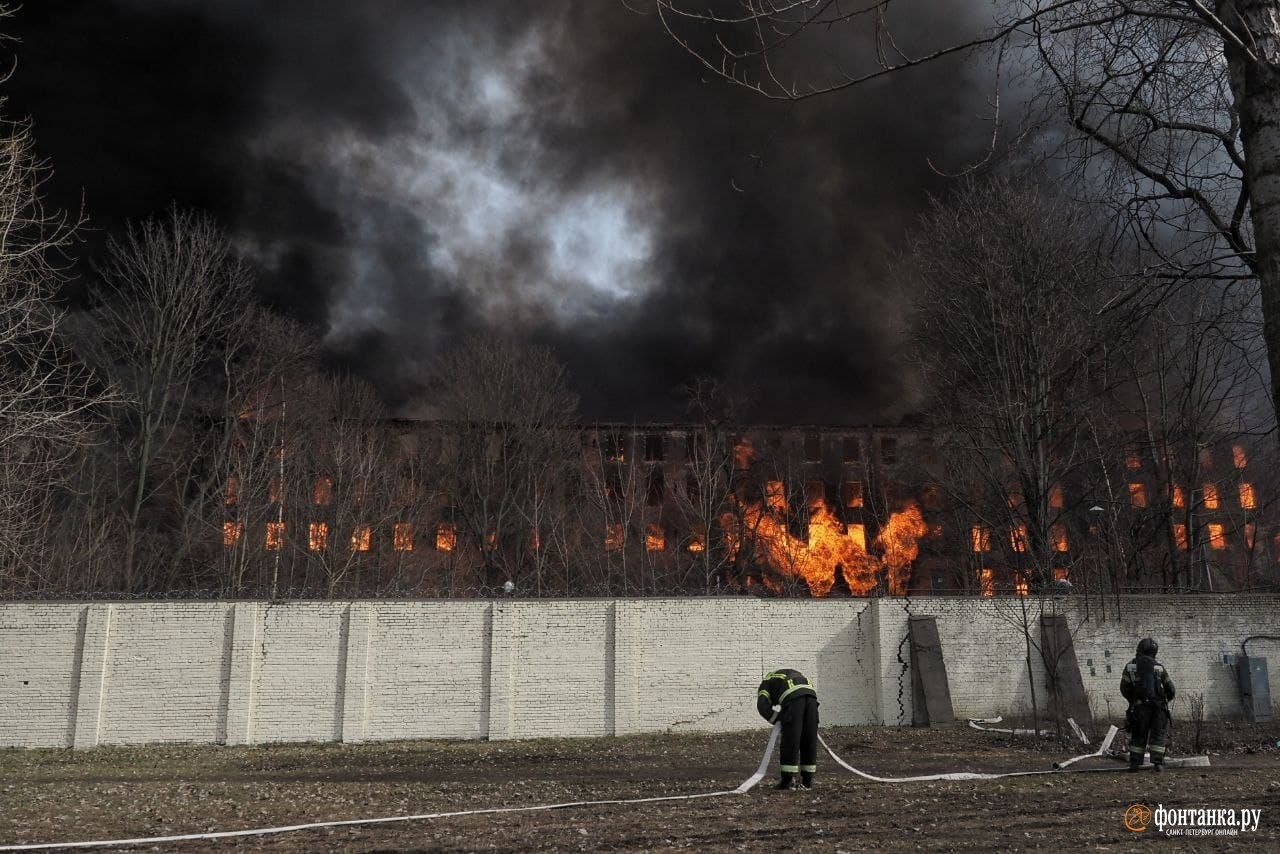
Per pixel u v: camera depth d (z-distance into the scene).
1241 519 35.09
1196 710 24.05
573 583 47.41
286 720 22.88
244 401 45.53
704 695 24.42
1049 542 29.69
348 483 44.22
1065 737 21.22
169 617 23.14
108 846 8.97
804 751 13.10
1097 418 26.11
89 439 29.16
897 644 25.48
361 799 12.37
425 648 23.64
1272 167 6.23
